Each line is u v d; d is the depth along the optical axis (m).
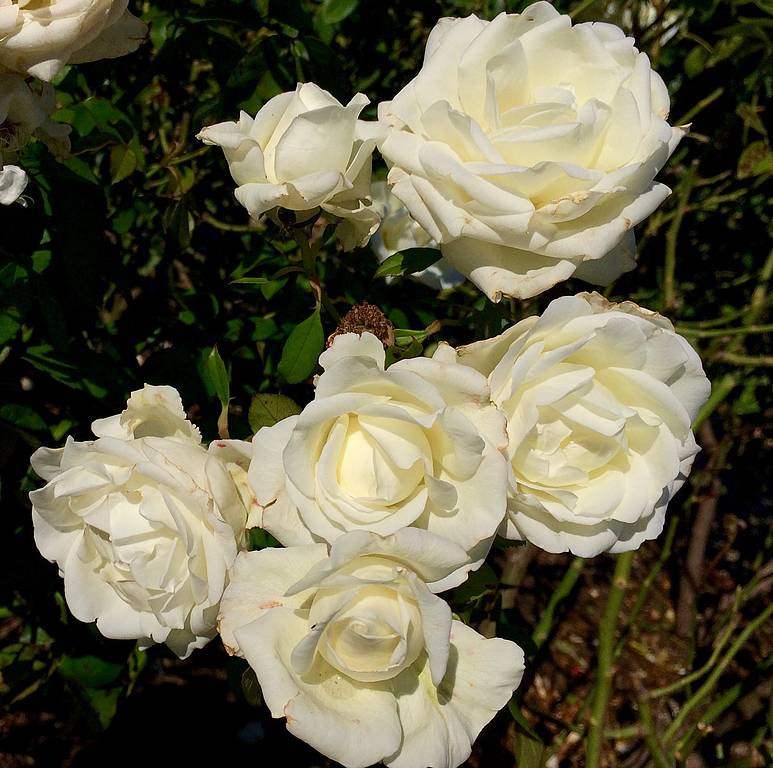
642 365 0.35
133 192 0.62
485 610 0.54
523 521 0.35
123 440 0.36
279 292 0.57
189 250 0.74
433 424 0.32
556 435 0.34
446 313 0.65
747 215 0.96
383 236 0.57
